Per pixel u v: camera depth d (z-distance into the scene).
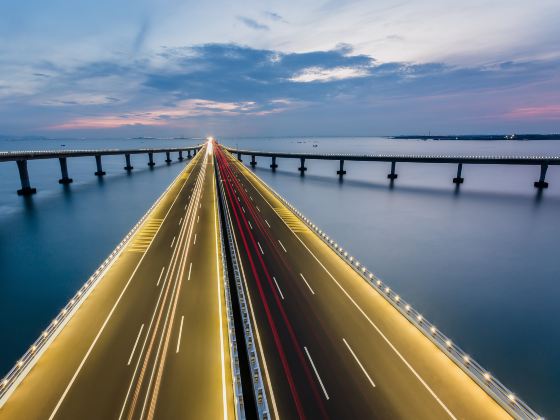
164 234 47.12
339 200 99.69
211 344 22.58
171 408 17.45
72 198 100.75
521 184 133.12
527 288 42.66
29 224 70.62
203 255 39.00
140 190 116.38
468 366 20.44
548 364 28.80
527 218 78.94
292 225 52.66
